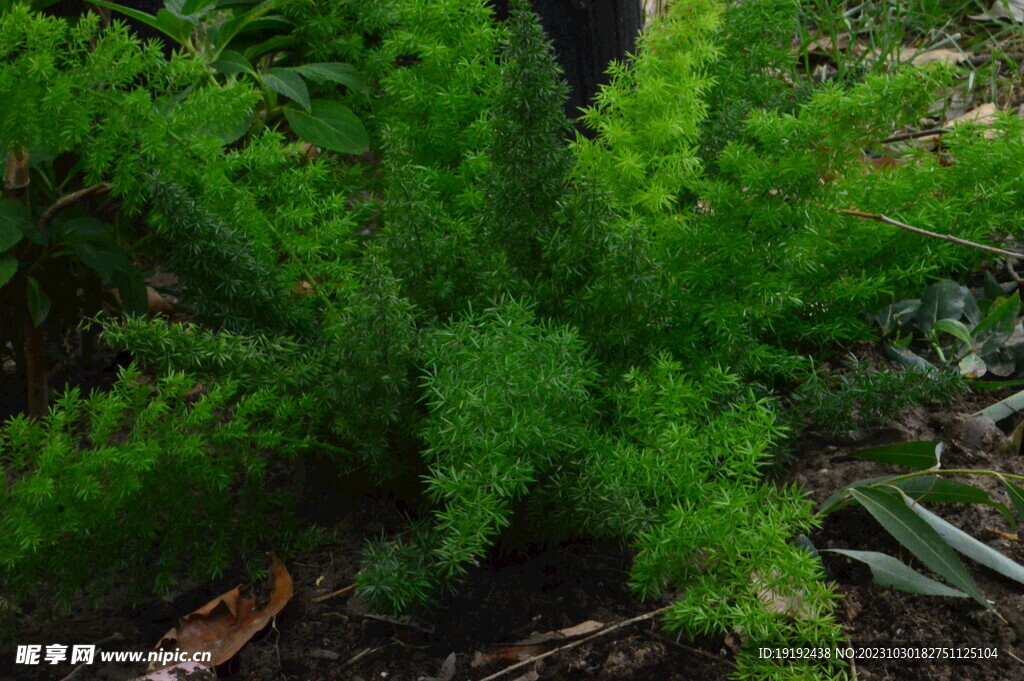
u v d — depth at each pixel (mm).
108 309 1557
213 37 1498
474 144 1406
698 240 1340
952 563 1225
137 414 1252
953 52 2049
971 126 1414
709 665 1225
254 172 1384
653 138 1336
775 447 1346
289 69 1460
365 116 1534
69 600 1271
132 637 1297
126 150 1288
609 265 1247
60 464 1215
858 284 1383
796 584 1174
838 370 1454
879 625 1242
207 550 1299
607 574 1296
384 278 1213
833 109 1333
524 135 1256
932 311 1474
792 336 1439
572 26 1627
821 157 1365
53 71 1267
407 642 1270
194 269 1274
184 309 1638
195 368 1262
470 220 1342
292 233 1361
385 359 1218
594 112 1373
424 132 1432
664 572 1197
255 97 1329
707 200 1355
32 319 1404
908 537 1233
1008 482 1256
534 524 1268
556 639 1250
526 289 1287
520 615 1274
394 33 1458
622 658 1230
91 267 1410
